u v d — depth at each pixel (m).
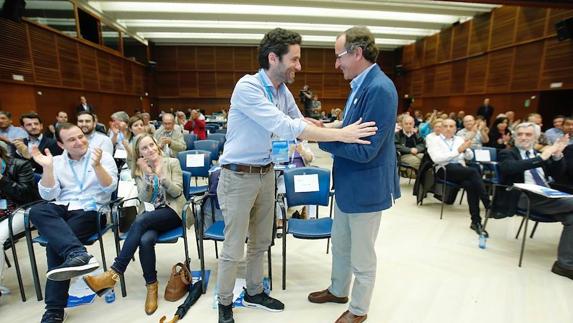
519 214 2.29
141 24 8.98
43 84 5.79
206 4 7.34
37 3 5.68
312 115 3.33
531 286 1.95
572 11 6.05
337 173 1.43
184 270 1.88
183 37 10.71
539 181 2.53
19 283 1.80
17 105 5.26
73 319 1.65
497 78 7.86
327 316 1.67
